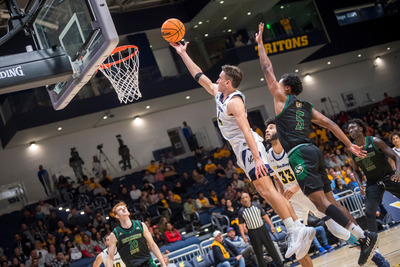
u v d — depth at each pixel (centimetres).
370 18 2386
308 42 1945
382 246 709
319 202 376
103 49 460
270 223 930
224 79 374
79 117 1803
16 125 1703
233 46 1819
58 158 1997
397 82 2450
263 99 2398
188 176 1891
